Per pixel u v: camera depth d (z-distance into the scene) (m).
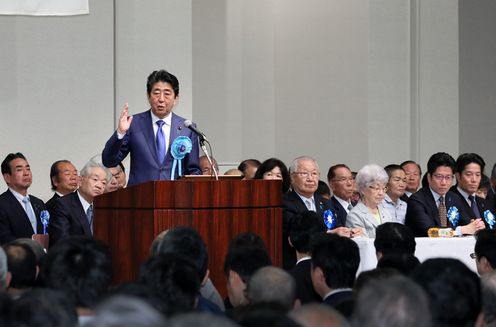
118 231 15.02
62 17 25.30
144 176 16.86
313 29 29.59
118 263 14.97
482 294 9.69
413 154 28.69
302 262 14.02
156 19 25.89
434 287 8.84
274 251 15.11
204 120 29.97
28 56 25.06
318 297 13.56
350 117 28.61
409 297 7.02
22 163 21.44
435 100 28.89
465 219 21.06
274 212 15.10
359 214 19.72
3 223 20.94
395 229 14.62
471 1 32.03
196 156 17.17
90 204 20.09
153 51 25.83
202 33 30.03
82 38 25.41
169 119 17.23
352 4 28.61
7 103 24.84
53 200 22.27
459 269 8.98
